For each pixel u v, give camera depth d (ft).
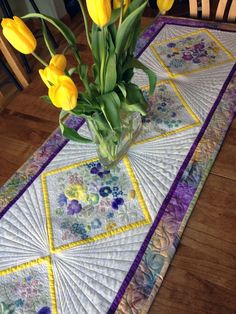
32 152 2.94
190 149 2.68
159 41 3.71
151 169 2.63
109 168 2.69
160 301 1.98
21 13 8.08
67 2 8.30
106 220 2.40
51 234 2.38
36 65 4.40
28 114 3.26
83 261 2.22
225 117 2.84
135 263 2.15
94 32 1.97
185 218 2.30
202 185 2.46
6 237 2.41
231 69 3.23
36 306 2.07
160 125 2.90
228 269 2.04
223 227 2.23
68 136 2.41
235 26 3.66
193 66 3.34
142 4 1.85
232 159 2.57
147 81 3.28
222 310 1.89
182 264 2.10
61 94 1.74
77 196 2.56
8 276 2.22
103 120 2.25
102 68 2.06
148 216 2.36
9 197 2.64
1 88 6.55
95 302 2.03
